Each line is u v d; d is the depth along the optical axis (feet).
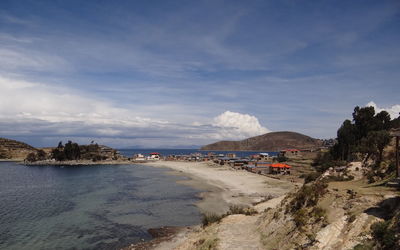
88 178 364.58
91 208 181.68
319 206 76.28
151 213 165.68
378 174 100.58
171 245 108.88
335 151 287.89
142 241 118.11
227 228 102.99
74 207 185.78
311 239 64.64
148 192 241.14
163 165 593.83
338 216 67.05
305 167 337.11
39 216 162.61
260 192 219.00
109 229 136.05
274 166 326.85
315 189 85.30
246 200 191.62
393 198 60.54
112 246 113.50
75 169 522.06
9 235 128.77
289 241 72.33
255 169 374.43
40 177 384.47
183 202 195.21
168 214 162.30
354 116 273.75
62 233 130.82
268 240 81.92
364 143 138.92
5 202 206.28
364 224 58.29
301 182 251.39
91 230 134.82
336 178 120.88
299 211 79.56
